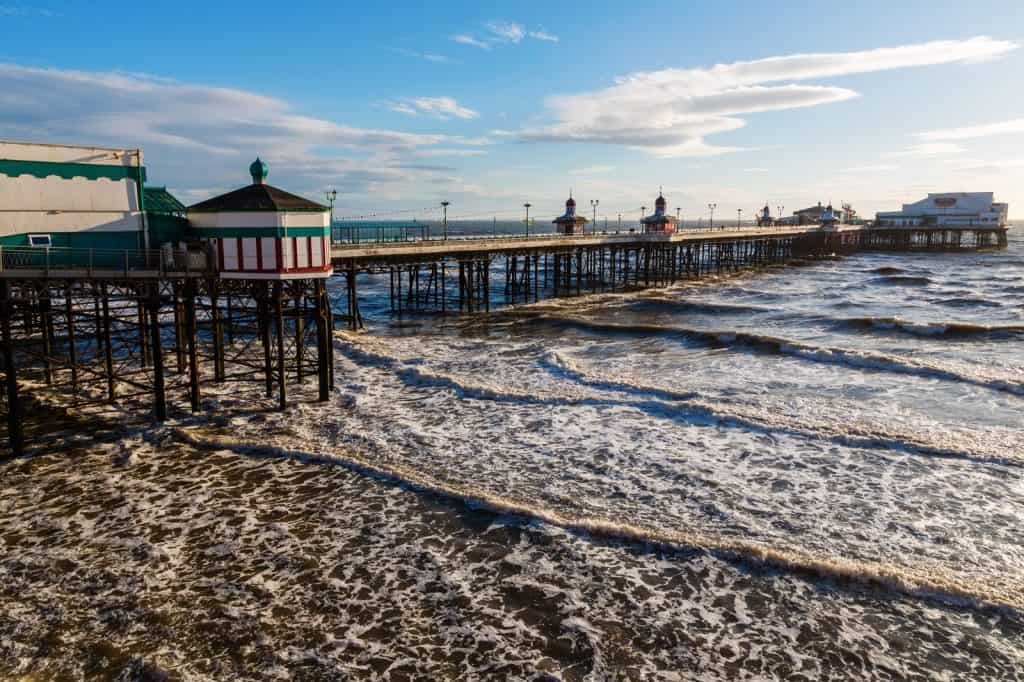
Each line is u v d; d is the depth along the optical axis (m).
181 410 19.42
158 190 21.41
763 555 11.24
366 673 8.67
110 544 11.83
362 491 14.06
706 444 16.98
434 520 12.76
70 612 9.85
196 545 11.82
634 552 11.56
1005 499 13.69
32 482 14.48
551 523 12.47
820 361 26.48
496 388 22.02
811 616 9.88
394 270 38.44
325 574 10.93
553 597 10.30
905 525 12.62
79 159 17.89
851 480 14.71
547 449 16.64
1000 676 8.66
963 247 124.25
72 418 18.52
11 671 8.60
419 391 22.06
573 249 52.03
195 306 19.09
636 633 9.49
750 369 25.20
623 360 27.09
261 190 19.77
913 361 24.94
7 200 16.95
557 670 8.75
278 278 19.05
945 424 18.23
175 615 9.81
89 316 24.17
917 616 9.85
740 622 9.74
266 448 16.27
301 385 22.59
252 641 9.26
